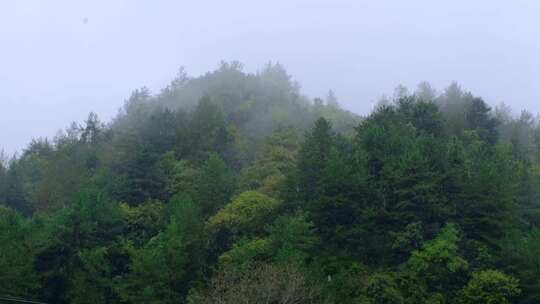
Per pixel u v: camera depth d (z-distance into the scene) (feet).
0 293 173.17
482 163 184.75
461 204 178.50
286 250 160.45
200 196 209.26
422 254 159.02
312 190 190.49
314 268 159.43
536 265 158.61
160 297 173.27
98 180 225.76
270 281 144.66
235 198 201.87
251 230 190.80
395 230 175.32
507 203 175.42
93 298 176.55
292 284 144.15
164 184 228.63
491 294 151.64
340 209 180.65
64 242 189.06
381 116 230.27
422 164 179.63
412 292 155.33
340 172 180.24
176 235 180.75
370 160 195.52
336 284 155.74
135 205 221.66
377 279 155.02
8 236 180.45
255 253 167.94
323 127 208.95
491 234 173.99
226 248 191.93
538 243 162.20
